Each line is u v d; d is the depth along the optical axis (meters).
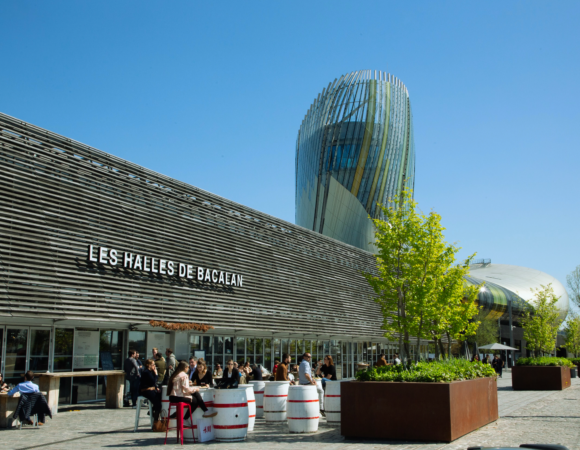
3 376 16.97
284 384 14.92
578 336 72.19
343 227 99.00
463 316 26.92
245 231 29.20
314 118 107.12
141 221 22.22
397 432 10.98
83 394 19.66
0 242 16.62
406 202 21.33
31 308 16.78
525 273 108.88
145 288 21.31
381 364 21.91
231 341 27.09
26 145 18.38
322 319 32.94
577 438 11.17
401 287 20.91
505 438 11.17
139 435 12.15
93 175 20.66
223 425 11.19
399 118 105.50
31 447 10.45
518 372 28.27
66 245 18.67
